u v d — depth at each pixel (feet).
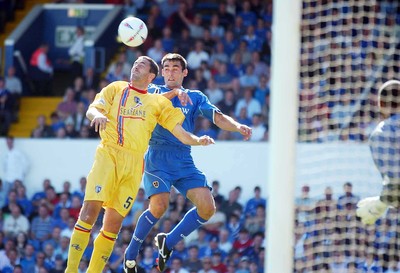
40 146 160.56
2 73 198.80
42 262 147.54
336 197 92.58
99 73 191.52
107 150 71.61
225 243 142.41
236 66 180.55
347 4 93.04
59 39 203.62
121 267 138.41
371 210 67.05
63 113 176.04
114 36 198.70
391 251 88.43
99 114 70.08
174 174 76.23
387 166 67.10
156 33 193.26
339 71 91.35
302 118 87.86
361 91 93.45
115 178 71.36
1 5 213.46
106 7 202.80
